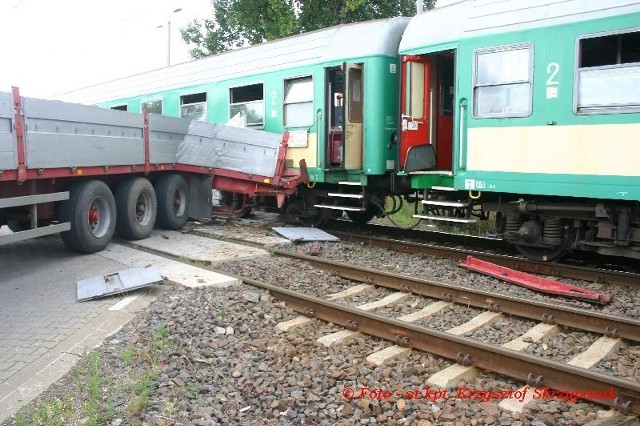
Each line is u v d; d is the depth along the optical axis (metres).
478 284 6.94
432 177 8.69
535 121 7.18
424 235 10.33
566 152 6.92
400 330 5.02
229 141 10.88
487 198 8.40
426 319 5.73
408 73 8.83
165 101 14.37
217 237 9.81
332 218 12.16
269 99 11.41
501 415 3.72
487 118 7.67
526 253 8.23
